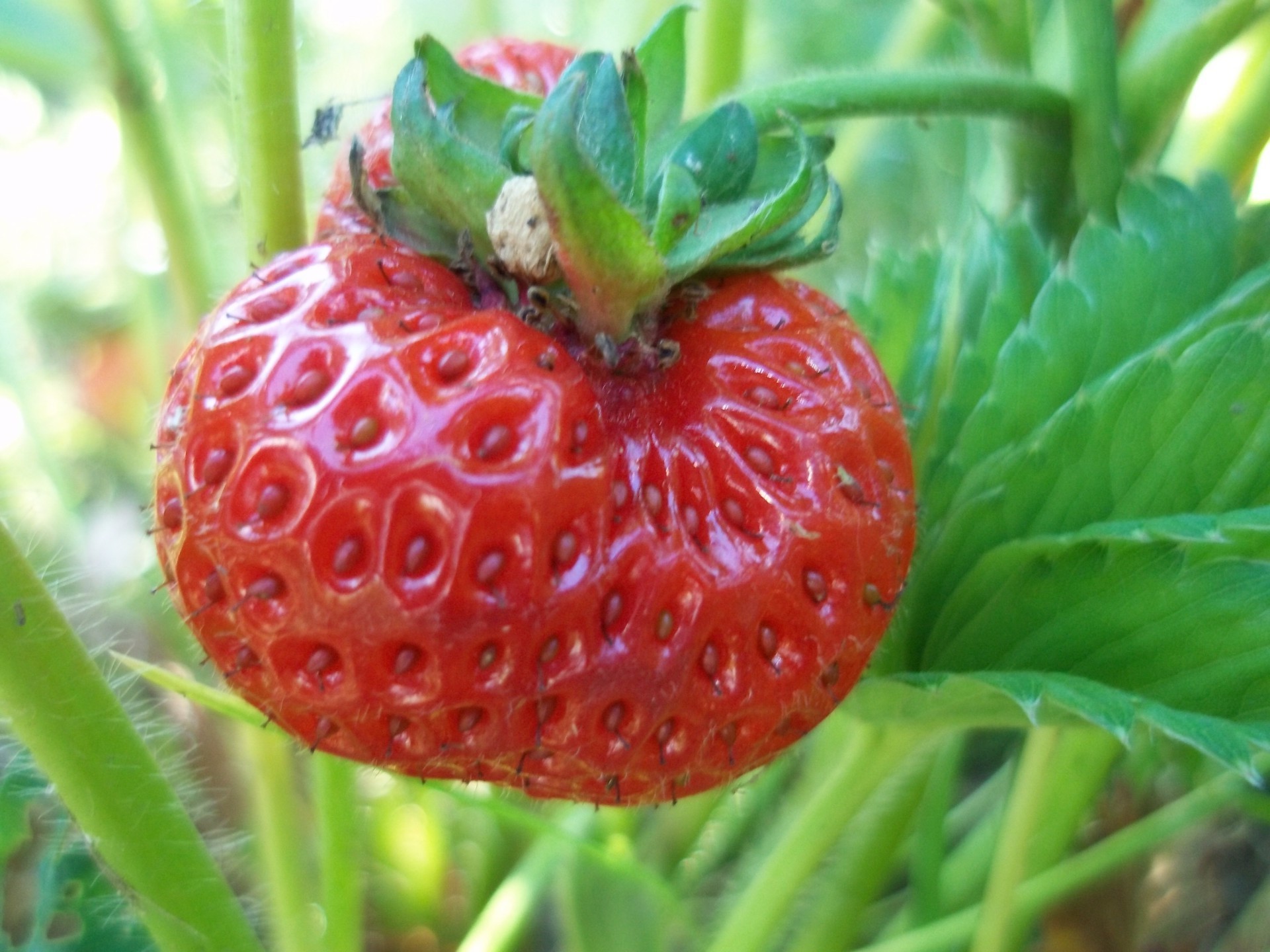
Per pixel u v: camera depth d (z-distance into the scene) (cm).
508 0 22
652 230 7
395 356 7
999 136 11
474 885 17
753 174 8
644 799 8
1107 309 9
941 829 13
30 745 8
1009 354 9
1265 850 16
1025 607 9
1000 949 11
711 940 13
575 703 7
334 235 8
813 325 8
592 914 13
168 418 7
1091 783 13
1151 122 11
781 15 23
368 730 7
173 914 8
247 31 9
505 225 7
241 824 15
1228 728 7
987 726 9
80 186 24
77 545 16
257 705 8
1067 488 9
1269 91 11
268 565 7
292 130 9
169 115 15
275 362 7
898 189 22
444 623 7
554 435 7
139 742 8
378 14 21
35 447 17
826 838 10
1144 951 15
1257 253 10
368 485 7
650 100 8
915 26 16
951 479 10
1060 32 13
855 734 10
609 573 7
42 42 16
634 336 7
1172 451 8
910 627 9
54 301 24
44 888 9
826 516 7
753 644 7
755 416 7
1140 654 8
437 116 7
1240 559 8
